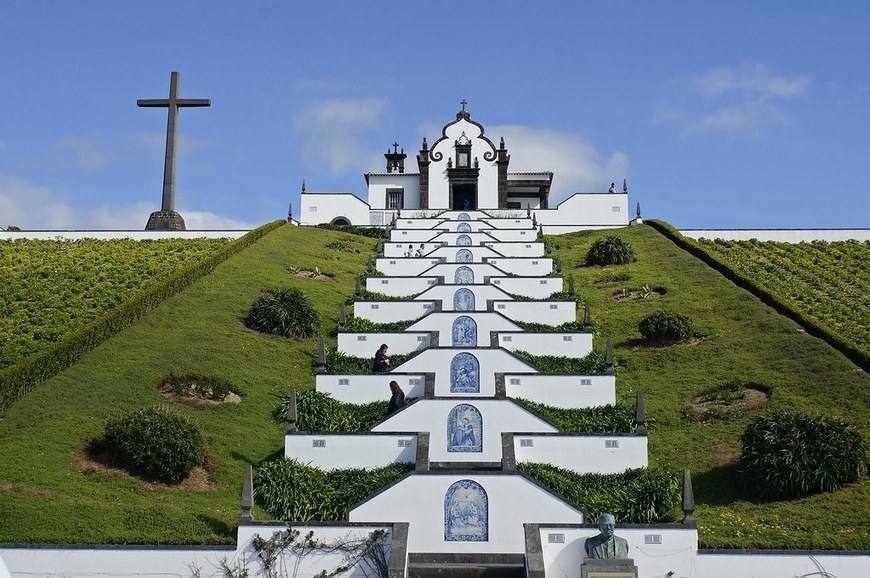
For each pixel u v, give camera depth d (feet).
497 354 107.65
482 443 92.99
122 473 88.69
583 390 105.70
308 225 224.53
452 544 77.82
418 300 136.67
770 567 70.69
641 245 191.11
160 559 72.33
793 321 133.18
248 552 72.43
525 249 183.21
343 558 72.18
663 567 71.05
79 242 191.52
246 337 129.18
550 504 78.23
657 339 131.44
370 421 100.73
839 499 84.12
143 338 124.88
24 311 140.05
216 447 96.37
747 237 200.03
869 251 187.01
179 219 202.69
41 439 93.91
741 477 88.63
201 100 203.41
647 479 84.64
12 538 73.36
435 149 251.60
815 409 104.27
